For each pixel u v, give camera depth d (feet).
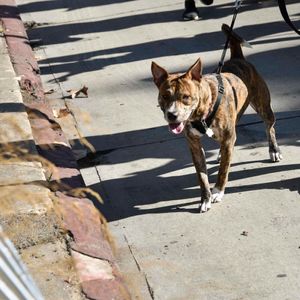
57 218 15.30
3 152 18.35
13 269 8.25
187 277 14.97
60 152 19.63
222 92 17.19
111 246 15.65
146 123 23.26
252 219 17.03
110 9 38.65
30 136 19.79
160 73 16.84
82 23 36.78
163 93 16.53
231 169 19.62
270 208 17.44
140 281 14.90
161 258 15.74
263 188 18.44
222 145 17.65
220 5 36.78
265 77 26.09
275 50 29.01
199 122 17.01
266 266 15.15
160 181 19.38
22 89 24.67
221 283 14.66
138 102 25.23
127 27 35.04
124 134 22.59
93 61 30.60
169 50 30.81
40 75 29.17
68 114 24.70
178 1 38.50
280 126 22.02
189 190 18.75
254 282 14.62
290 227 16.55
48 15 39.04
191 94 16.39
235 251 15.79
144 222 17.34
